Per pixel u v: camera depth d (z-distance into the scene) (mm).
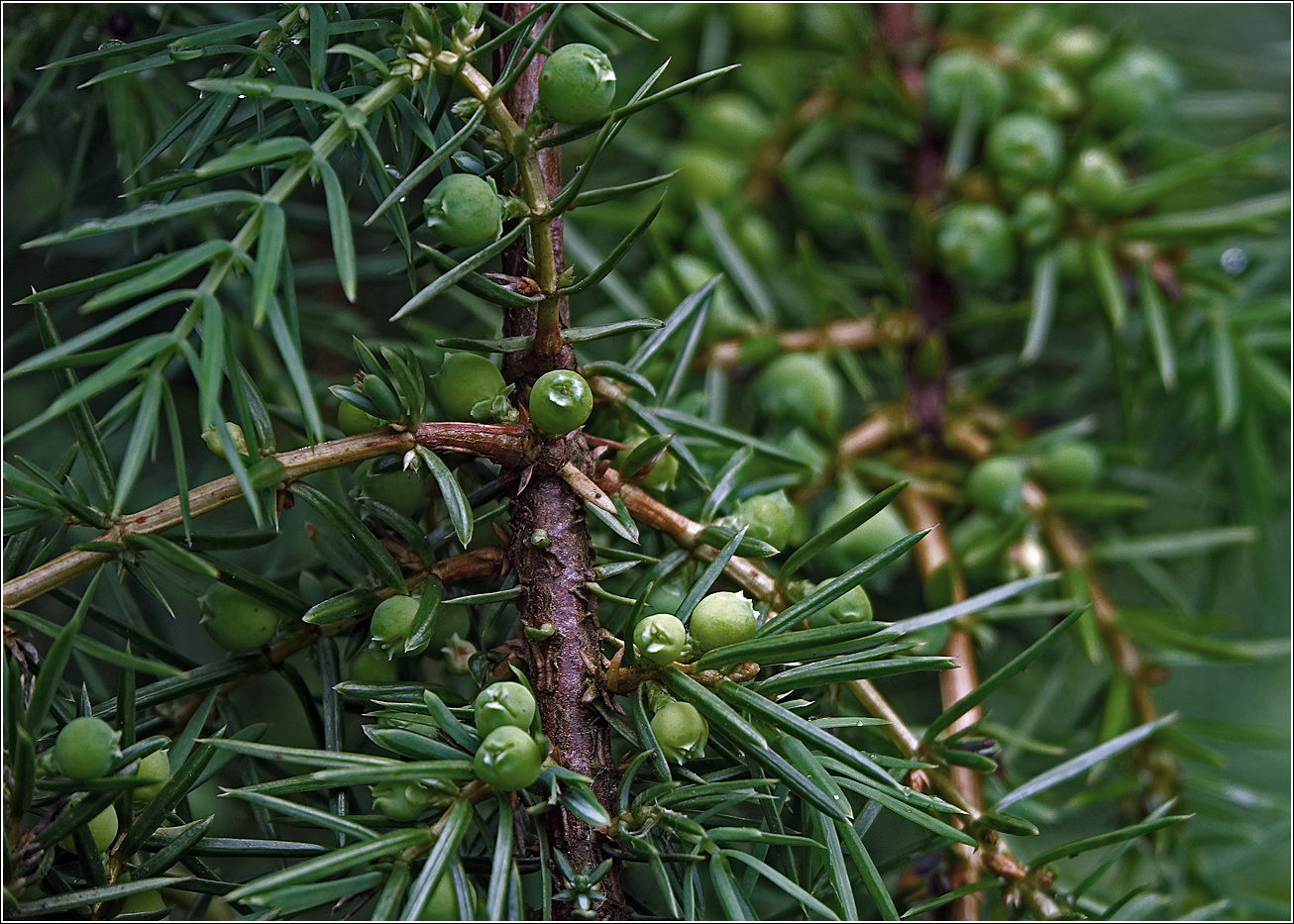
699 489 561
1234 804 597
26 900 512
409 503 540
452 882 506
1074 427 609
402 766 507
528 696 509
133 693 511
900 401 603
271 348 613
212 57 593
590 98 512
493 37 538
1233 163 604
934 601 574
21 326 611
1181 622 599
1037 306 605
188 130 549
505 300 517
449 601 519
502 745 504
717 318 602
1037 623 616
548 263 518
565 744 518
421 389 521
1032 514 603
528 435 522
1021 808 579
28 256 612
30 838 508
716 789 514
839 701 542
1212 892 598
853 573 519
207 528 604
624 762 522
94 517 513
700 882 516
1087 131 609
